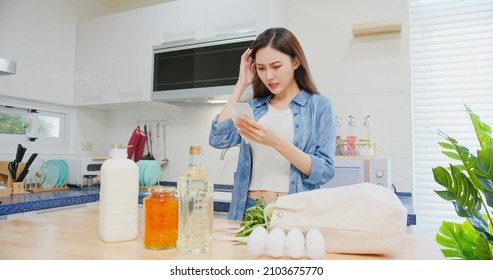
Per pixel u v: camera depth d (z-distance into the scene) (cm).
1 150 222
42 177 236
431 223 213
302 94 120
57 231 81
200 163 72
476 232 152
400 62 215
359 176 177
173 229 71
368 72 221
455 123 213
